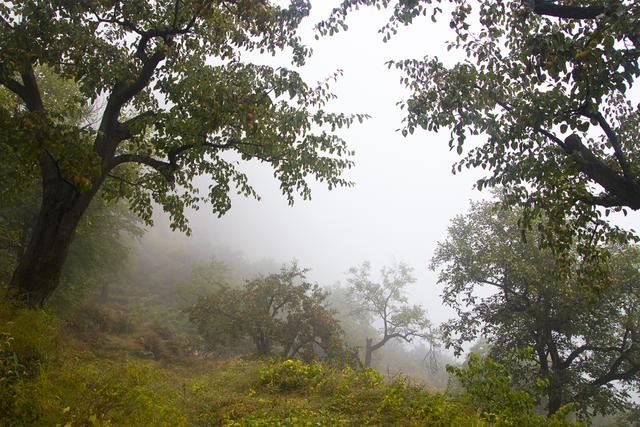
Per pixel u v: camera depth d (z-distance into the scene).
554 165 7.82
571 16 6.46
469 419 6.61
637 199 7.05
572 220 8.36
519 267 15.12
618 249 14.80
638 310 14.59
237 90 8.68
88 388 5.55
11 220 16.47
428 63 8.70
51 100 16.62
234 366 13.80
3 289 7.37
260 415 7.24
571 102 6.62
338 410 7.70
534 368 15.54
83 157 7.12
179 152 9.67
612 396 15.12
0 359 5.19
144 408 5.63
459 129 8.14
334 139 10.59
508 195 9.34
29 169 8.56
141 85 9.41
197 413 7.67
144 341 20.72
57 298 17.45
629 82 5.88
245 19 9.37
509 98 8.26
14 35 8.24
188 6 9.09
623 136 8.51
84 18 9.17
